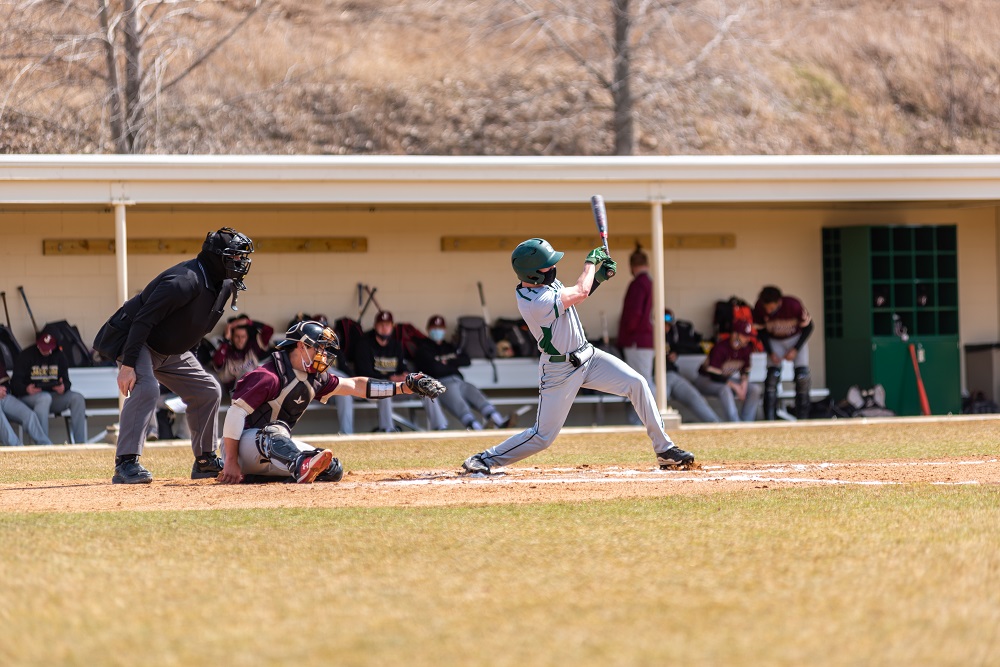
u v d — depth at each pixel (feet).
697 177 121.08
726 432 120.06
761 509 63.16
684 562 49.60
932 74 329.11
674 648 36.63
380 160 115.75
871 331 144.87
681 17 296.51
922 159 125.08
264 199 114.52
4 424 119.44
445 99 304.71
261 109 286.66
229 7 296.30
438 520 60.75
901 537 54.24
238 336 128.36
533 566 49.24
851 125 311.88
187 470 92.32
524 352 142.82
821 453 96.89
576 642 37.47
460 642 37.68
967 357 153.28
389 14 322.55
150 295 75.66
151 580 47.09
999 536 54.13
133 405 77.77
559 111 301.22
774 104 307.37
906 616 40.16
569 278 147.64
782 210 151.12
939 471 80.69
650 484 74.79
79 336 134.00
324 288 142.20
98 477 87.30
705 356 140.87
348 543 54.60
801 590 44.14
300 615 41.37
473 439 117.80
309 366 76.23
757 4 321.32
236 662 35.68
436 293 144.46
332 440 116.37
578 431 121.29
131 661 35.88
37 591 45.14
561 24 306.35
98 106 252.62
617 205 147.33
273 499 68.69
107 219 136.56
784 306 137.18
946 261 149.89
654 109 297.94
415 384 76.84
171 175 112.37
